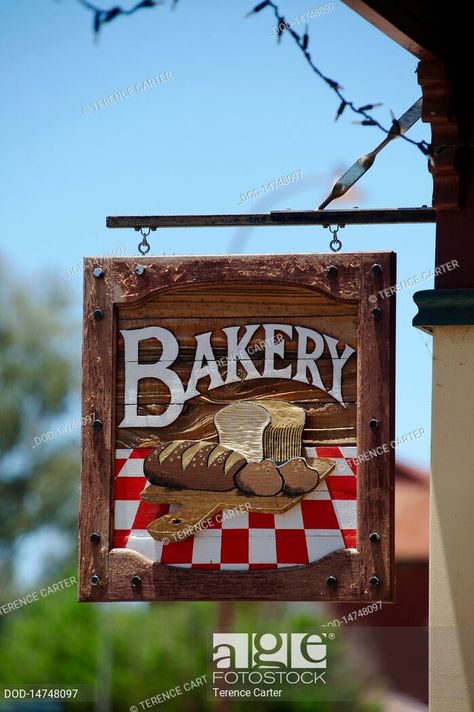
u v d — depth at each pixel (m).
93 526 4.65
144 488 4.66
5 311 29.69
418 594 14.33
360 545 4.52
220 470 4.62
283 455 4.61
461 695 4.43
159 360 4.73
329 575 4.52
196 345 4.72
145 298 4.75
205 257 4.74
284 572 4.54
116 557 4.62
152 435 4.70
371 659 14.02
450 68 4.56
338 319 4.67
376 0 3.99
